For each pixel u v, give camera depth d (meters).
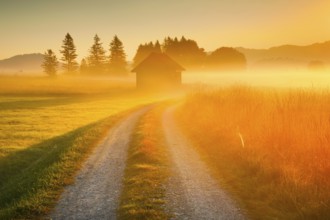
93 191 9.40
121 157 13.33
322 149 9.28
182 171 11.07
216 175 10.55
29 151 17.30
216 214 7.65
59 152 14.05
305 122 11.43
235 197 8.66
